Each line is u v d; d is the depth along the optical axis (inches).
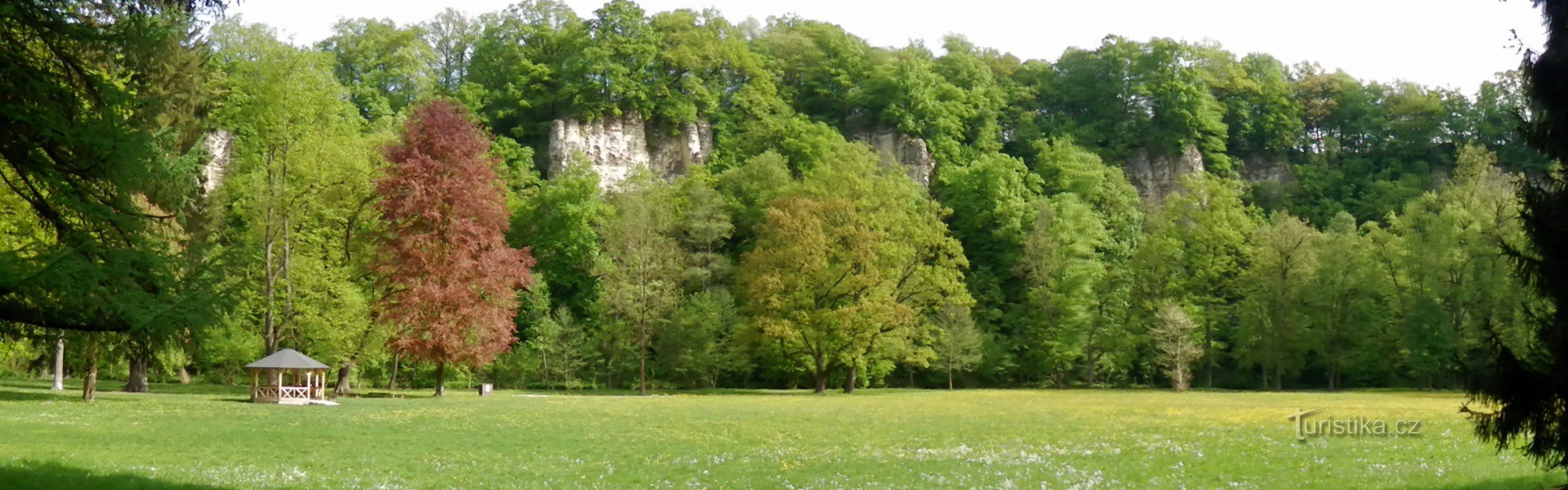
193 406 1519.4
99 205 530.9
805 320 2482.8
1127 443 1088.8
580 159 3388.3
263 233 1967.3
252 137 2058.3
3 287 497.7
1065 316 3088.1
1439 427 1199.6
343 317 1977.1
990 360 3105.3
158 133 794.8
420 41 4448.8
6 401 1402.6
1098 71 5000.0
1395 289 2839.6
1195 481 806.5
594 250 3117.6
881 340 2527.1
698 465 964.6
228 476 792.9
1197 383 3213.6
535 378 2849.4
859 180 2837.1
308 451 1027.3
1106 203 3932.1
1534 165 4060.0
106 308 524.4
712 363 2807.6
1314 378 3189.0
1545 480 677.9
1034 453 1015.0
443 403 1781.5
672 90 4463.6
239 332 2012.8
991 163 3676.2
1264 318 3002.0
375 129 3395.7
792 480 856.9
